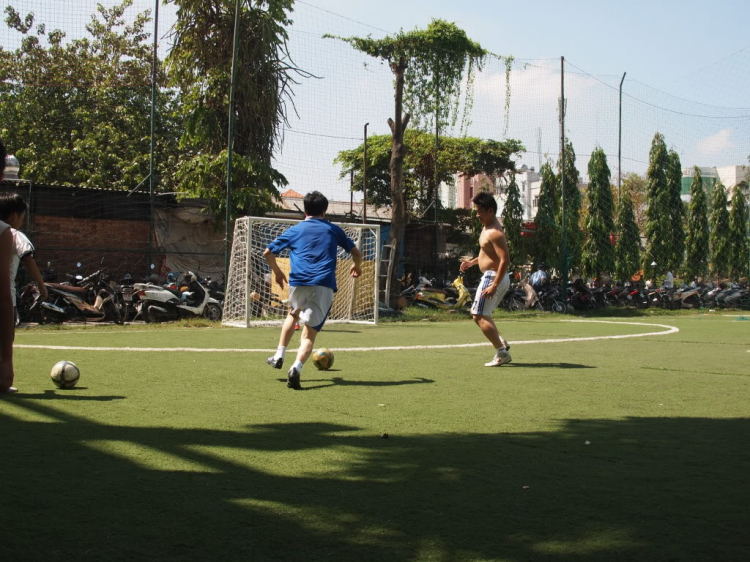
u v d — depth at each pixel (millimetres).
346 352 8062
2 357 4723
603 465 3092
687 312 21938
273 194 17703
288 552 2055
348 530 2244
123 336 10141
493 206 6852
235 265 13680
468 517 2383
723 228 28641
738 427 3965
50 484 2672
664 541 2176
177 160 23609
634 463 3133
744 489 2740
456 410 4391
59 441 3359
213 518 2334
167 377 5633
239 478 2812
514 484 2781
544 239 22781
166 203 17766
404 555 2045
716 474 2955
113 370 5996
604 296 22375
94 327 12266
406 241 23047
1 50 24797
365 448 3350
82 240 16797
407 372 6246
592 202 27469
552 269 23109
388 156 26781
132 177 22938
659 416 4281
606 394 5125
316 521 2324
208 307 14562
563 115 19219
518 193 22812
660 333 12078
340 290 15148
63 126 24484
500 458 3193
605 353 8281
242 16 16969
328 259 5664
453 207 27531
